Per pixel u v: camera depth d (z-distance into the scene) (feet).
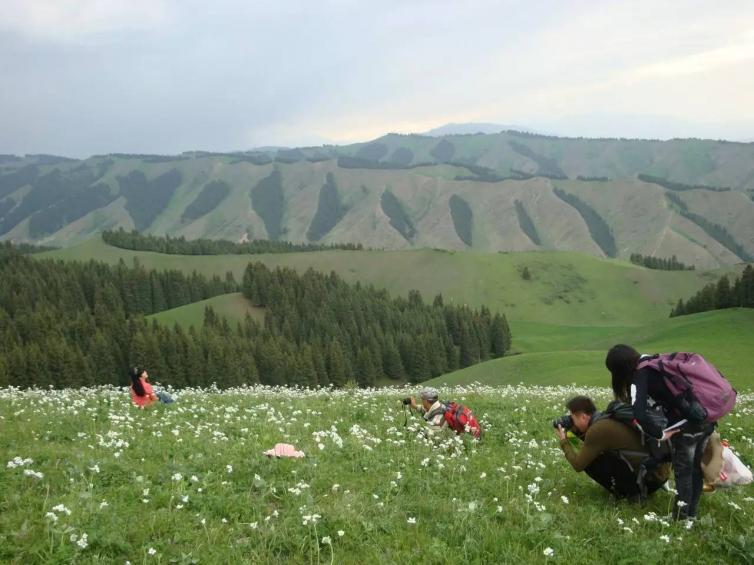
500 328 586.45
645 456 27.55
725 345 232.94
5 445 36.47
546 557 22.47
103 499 26.25
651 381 26.08
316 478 31.01
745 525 26.40
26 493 26.32
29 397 66.08
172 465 31.12
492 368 245.45
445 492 30.58
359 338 542.98
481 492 30.66
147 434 41.96
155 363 422.41
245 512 25.86
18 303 611.47
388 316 606.55
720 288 422.00
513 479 33.45
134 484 28.40
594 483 32.60
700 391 24.93
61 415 47.88
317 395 76.07
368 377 488.44
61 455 33.71
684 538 24.72
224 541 23.09
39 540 21.95
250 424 45.65
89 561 20.72
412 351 517.14
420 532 24.61
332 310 618.03
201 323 628.28
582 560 22.67
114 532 22.66
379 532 24.49
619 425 27.68
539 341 633.20
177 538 22.95
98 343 435.53
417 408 48.42
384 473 33.32
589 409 30.01
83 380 406.41
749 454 40.37
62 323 508.94
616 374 27.48
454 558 22.09
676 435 25.95
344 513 25.48
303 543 22.59
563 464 36.83
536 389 103.65
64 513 24.04
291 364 446.60
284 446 36.32
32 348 392.27
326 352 483.10
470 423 44.65
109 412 49.55
